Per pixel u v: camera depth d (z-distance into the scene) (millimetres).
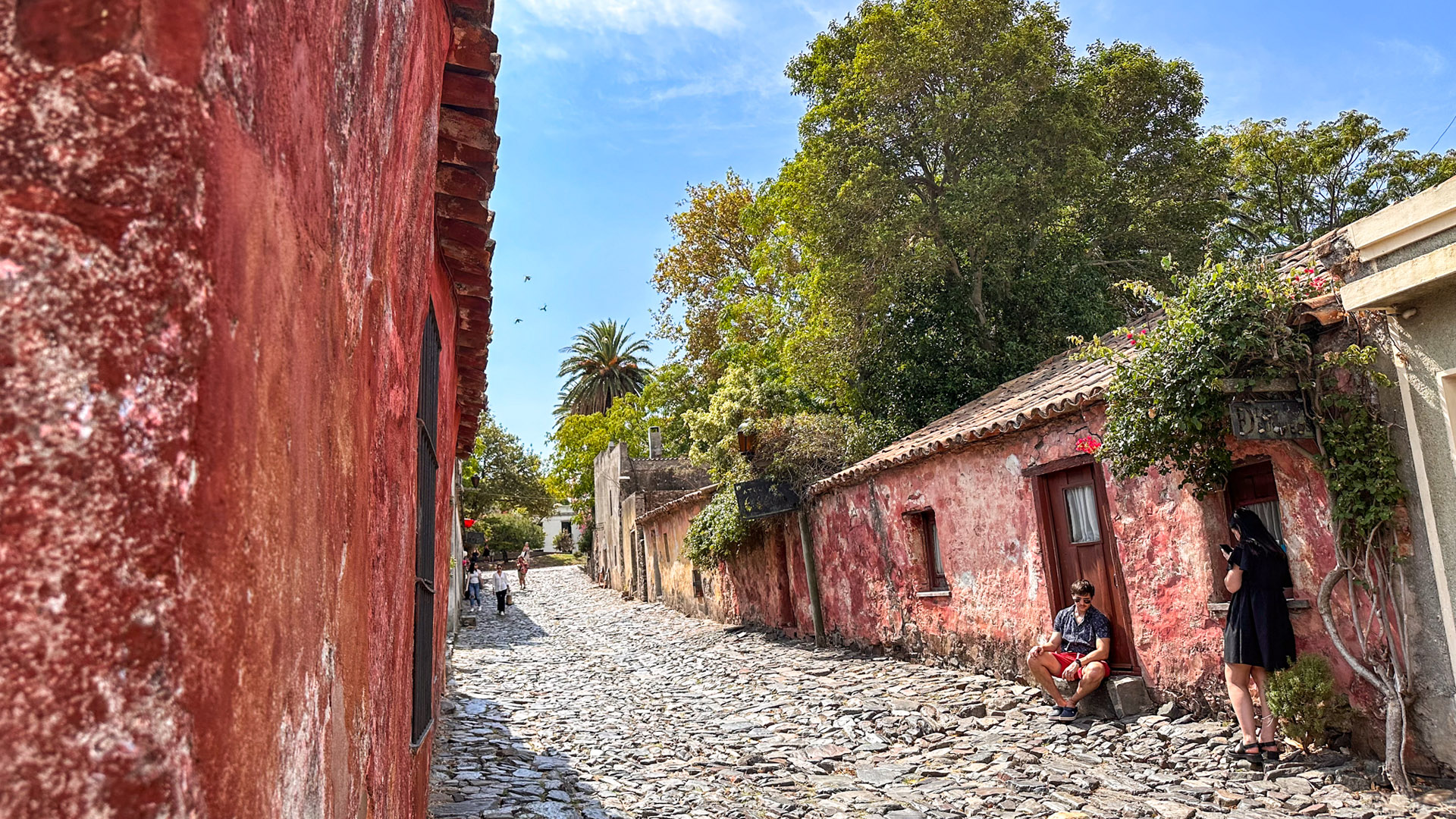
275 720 1127
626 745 8797
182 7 936
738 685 12062
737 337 30594
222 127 982
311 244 1339
